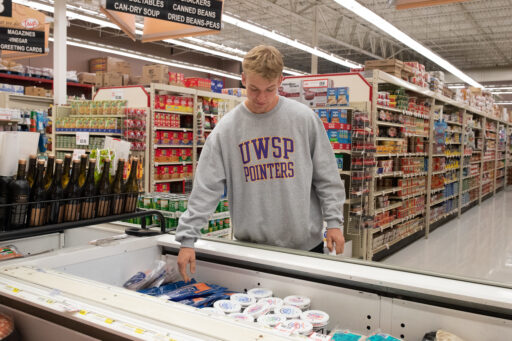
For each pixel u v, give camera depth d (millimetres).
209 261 1688
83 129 7035
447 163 9367
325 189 1889
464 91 10289
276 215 1847
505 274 5656
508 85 24188
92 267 1597
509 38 18297
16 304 1197
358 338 1197
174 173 7211
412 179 7215
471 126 11062
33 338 1160
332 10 14445
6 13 5715
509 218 10055
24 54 9242
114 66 13703
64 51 7562
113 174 1879
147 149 6598
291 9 13500
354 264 1460
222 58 24234
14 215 1517
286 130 1820
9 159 1536
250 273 1587
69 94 13164
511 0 13164
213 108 8039
